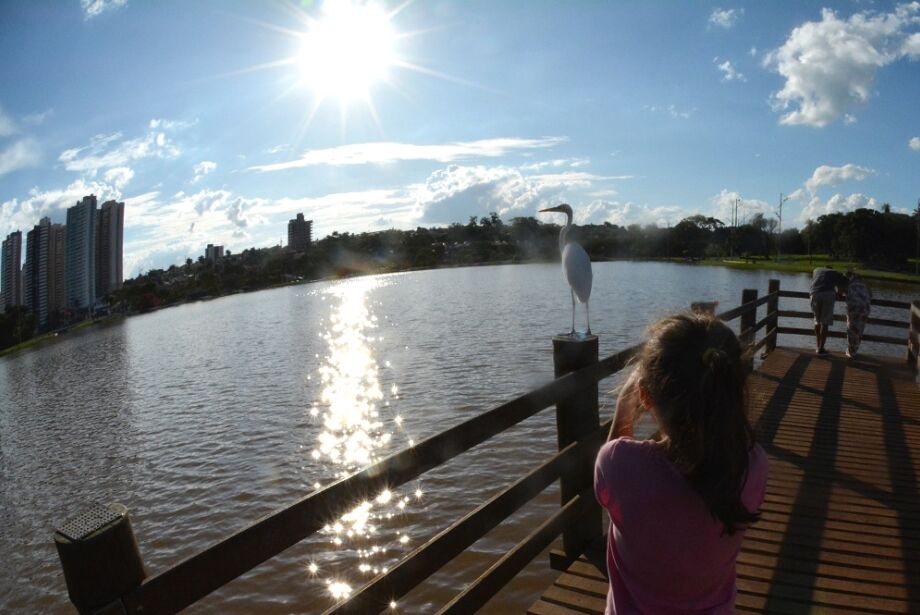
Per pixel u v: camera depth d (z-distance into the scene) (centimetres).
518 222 15725
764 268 8544
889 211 9069
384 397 1666
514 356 2094
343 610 222
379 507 952
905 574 364
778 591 346
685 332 144
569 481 362
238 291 12538
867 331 2652
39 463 1534
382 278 11950
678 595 146
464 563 785
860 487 504
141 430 1678
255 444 1376
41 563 988
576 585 335
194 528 993
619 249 12912
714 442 135
